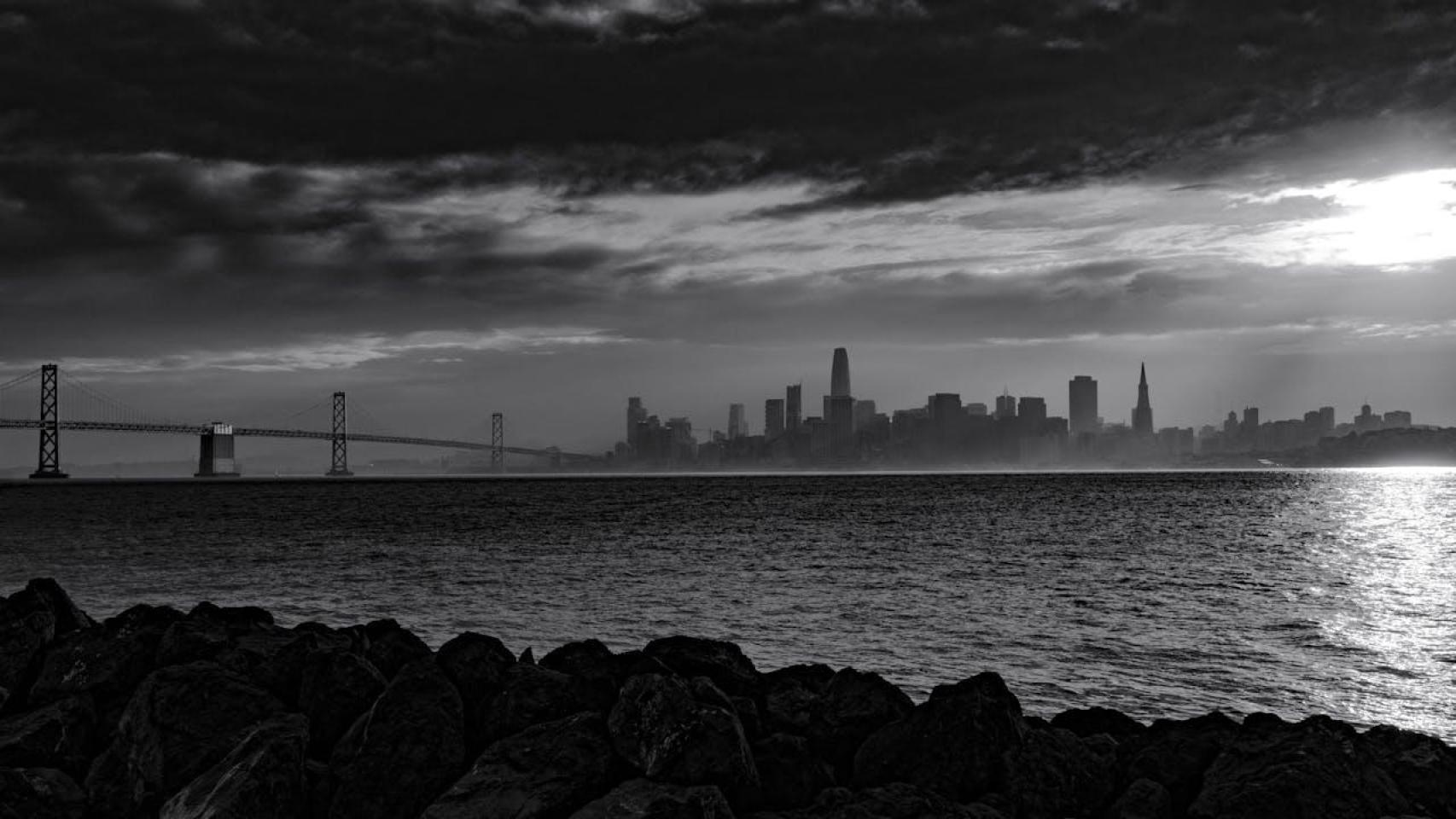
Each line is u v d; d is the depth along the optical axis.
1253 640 29.98
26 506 131.25
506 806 10.93
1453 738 19.70
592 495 170.75
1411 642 29.72
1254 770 11.59
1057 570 49.94
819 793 11.73
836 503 132.88
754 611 34.84
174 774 12.18
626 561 53.59
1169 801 11.91
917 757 12.33
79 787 12.82
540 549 60.94
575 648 15.59
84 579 45.41
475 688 13.53
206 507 127.69
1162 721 13.73
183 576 46.62
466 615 33.69
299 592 40.28
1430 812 11.64
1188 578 47.16
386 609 35.19
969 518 98.19
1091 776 12.38
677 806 10.48
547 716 12.85
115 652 15.16
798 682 15.48
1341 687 23.84
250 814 11.25
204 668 13.64
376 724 12.31
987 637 29.75
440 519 97.94
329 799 11.94
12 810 11.95
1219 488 196.25
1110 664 26.12
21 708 14.99
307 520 95.88
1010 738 12.37
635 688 12.06
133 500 152.50
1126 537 73.69
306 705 13.53
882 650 27.59
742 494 171.75
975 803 11.53
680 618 33.19
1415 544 69.38
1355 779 11.34
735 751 11.33
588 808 10.74
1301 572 50.69
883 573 47.41
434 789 11.77
